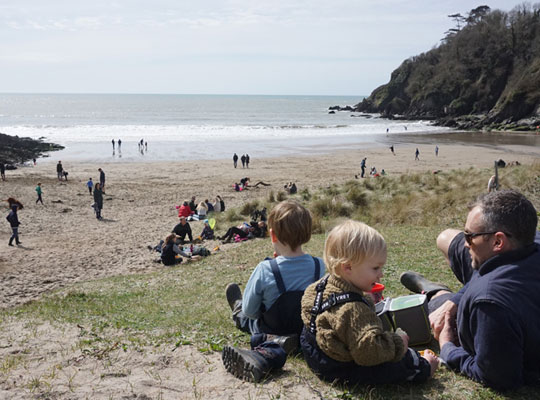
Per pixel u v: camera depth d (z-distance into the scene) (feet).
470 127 353.72
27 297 33.50
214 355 12.30
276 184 112.27
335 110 628.28
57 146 198.59
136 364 11.76
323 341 9.26
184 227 50.26
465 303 9.09
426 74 486.79
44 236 60.75
